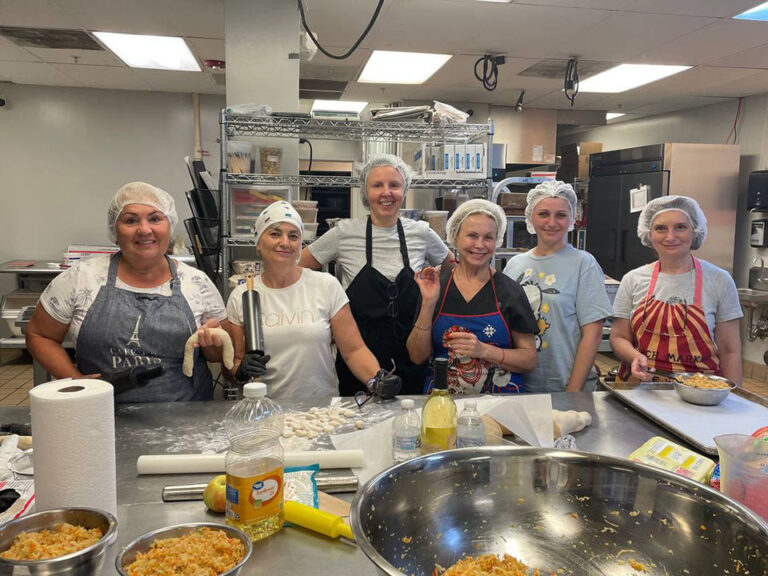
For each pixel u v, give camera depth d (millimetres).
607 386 1867
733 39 4117
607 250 5844
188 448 1370
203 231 3027
